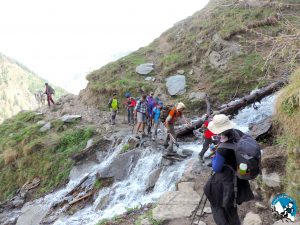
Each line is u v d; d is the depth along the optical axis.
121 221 8.23
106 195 12.64
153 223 7.32
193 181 9.30
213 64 20.34
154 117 14.49
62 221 12.92
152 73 22.98
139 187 12.22
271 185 6.78
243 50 19.67
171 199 8.22
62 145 18.83
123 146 15.30
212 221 6.94
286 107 6.75
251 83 17.59
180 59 22.69
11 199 17.16
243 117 14.79
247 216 6.62
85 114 21.89
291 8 20.55
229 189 4.59
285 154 7.01
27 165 18.88
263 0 18.88
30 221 14.53
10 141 21.17
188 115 17.89
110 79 23.83
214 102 17.95
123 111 20.84
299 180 6.04
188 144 13.97
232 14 23.00
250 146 4.41
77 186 15.02
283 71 15.41
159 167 12.11
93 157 16.47
